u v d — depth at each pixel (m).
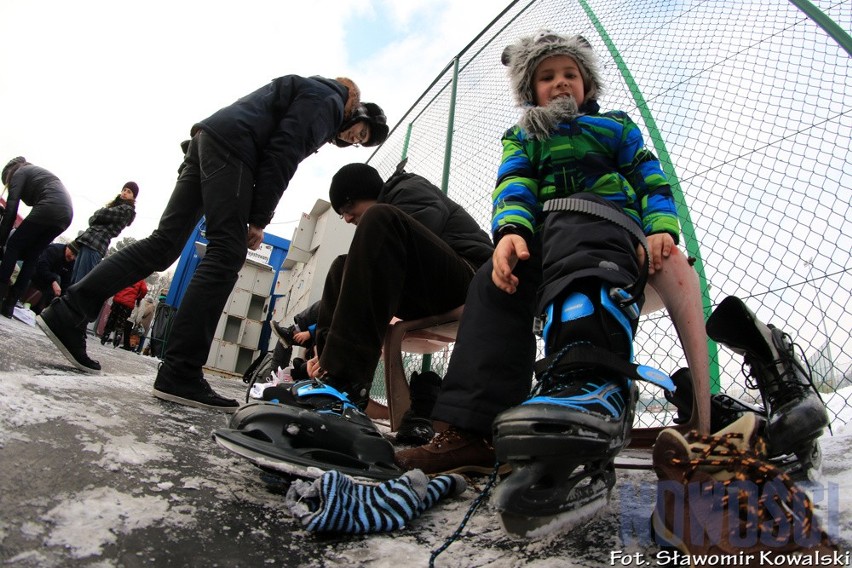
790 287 1.59
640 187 1.09
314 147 2.03
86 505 0.63
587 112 1.31
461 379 1.09
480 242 1.84
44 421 0.92
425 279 1.53
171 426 1.23
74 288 1.83
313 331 2.67
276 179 1.88
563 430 0.66
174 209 1.98
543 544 0.73
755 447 0.58
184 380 1.67
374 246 1.29
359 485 0.82
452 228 1.85
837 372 1.47
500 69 2.94
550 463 0.65
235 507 0.76
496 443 0.70
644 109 2.14
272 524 0.72
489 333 1.10
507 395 1.07
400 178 1.90
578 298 0.83
